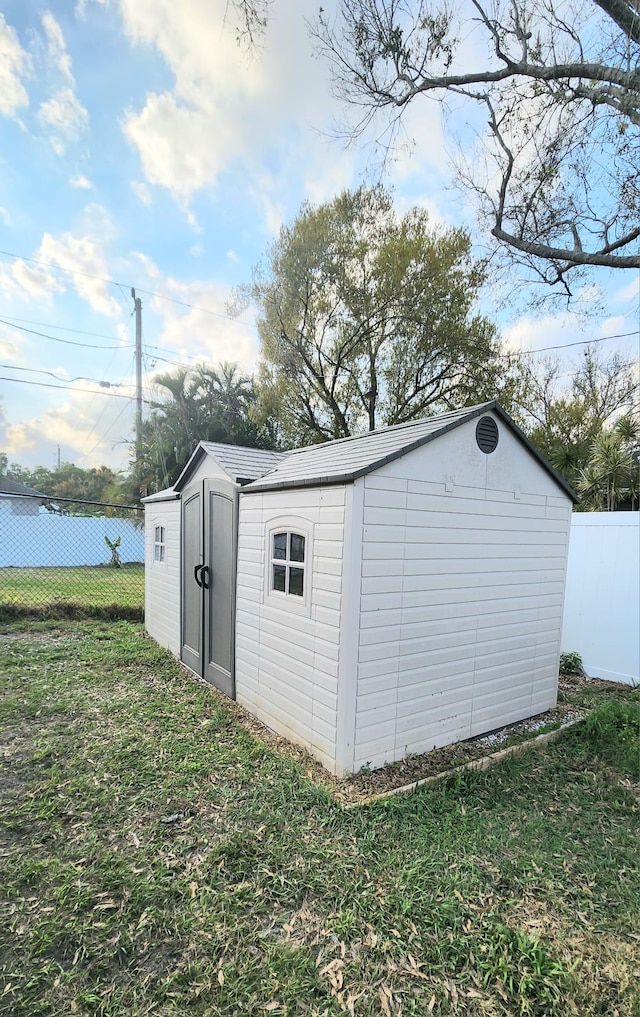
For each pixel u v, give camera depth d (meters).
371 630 3.24
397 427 4.42
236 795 2.89
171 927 1.90
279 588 3.93
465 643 3.95
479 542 3.99
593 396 16.91
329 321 13.88
